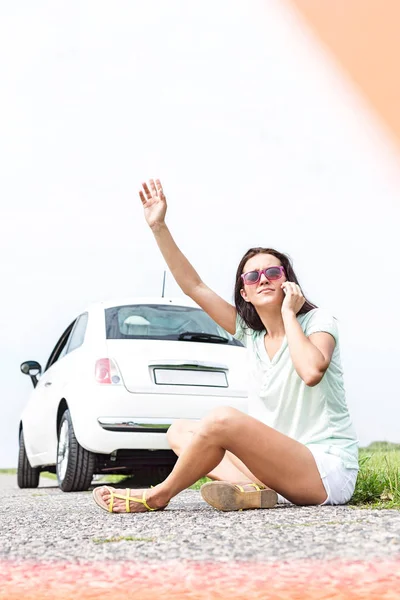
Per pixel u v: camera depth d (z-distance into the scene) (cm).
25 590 153
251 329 312
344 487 276
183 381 488
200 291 330
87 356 493
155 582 153
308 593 139
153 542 197
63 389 513
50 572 168
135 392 476
